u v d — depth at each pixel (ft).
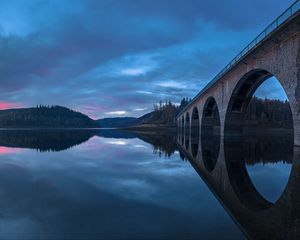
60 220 24.31
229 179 45.80
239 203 31.45
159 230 21.90
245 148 102.01
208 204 29.81
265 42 91.04
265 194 36.04
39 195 33.68
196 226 22.85
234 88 137.69
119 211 27.12
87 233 21.29
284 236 21.24
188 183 41.55
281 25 77.05
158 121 633.20
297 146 74.69
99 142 147.74
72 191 35.86
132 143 138.92
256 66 107.04
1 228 22.33
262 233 21.76
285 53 83.25
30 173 50.08
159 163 64.54
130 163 64.49
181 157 76.48
